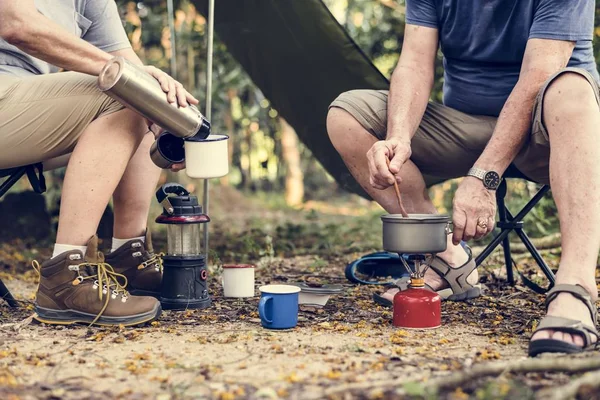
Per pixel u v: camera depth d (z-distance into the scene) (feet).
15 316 7.84
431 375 5.27
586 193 6.14
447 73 8.63
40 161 7.63
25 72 7.74
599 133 6.29
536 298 8.54
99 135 7.13
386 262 10.48
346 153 8.21
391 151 7.09
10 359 5.86
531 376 5.17
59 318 7.16
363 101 8.08
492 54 8.08
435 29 8.29
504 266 11.30
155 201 20.54
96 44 8.38
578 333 5.67
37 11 7.06
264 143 31.81
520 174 8.31
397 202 8.18
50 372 5.50
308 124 12.04
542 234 13.53
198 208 8.11
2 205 16.12
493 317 7.48
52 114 7.21
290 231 16.25
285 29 11.08
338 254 13.96
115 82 6.85
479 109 8.29
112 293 7.16
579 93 6.44
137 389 5.08
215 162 7.69
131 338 6.61
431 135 8.27
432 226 6.70
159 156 7.77
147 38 17.44
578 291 5.87
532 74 7.04
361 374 5.31
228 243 15.16
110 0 8.41
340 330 6.86
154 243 15.19
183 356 5.92
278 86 11.85
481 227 6.85
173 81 7.33
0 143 7.25
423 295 6.97
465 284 8.33
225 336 6.67
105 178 7.14
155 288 8.36
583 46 7.76
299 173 31.37
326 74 11.39
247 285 8.79
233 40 11.68
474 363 5.58
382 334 6.70
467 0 8.05
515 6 7.80
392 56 18.70
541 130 6.84
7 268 12.62
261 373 5.39
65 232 7.18
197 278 8.07
